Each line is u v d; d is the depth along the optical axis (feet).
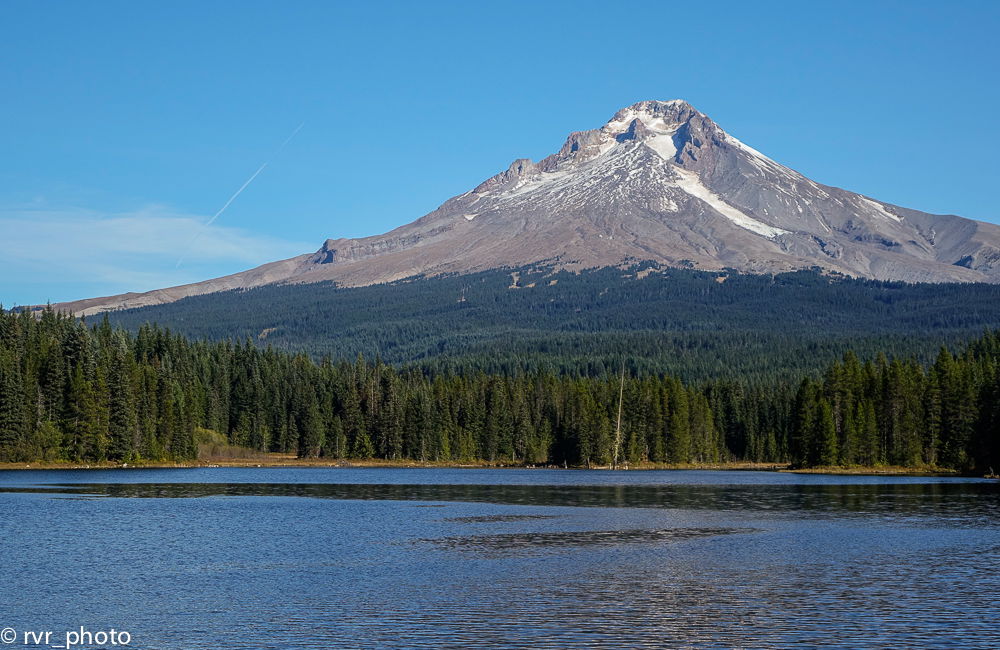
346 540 248.52
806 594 177.99
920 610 164.76
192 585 186.80
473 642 145.48
